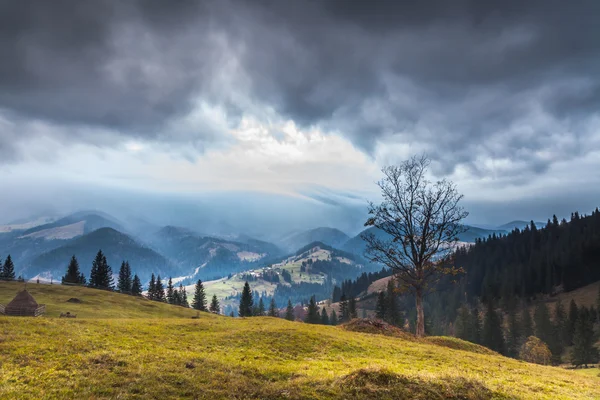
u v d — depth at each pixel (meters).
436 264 43.28
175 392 14.21
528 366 28.12
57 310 63.31
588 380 23.88
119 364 17.11
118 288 143.62
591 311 143.62
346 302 142.75
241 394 14.35
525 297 194.62
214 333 29.23
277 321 41.19
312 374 17.36
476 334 132.25
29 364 16.67
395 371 18.12
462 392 15.38
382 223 44.66
